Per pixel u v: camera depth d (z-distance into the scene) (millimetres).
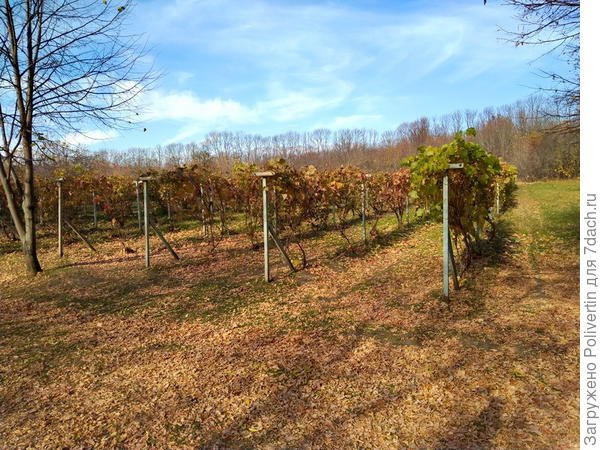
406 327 4387
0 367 4035
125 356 4145
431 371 3395
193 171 9594
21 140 7766
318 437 2668
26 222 7898
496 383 3127
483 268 6340
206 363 3844
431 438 2576
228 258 8359
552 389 2988
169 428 2873
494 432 2578
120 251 9789
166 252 9320
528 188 22719
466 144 5438
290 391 3234
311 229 11102
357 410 2924
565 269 6113
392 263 7289
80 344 4523
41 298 6371
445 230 5062
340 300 5461
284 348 4062
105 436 2830
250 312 5227
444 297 5090
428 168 5055
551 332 3943
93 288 6754
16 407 3291
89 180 13203
